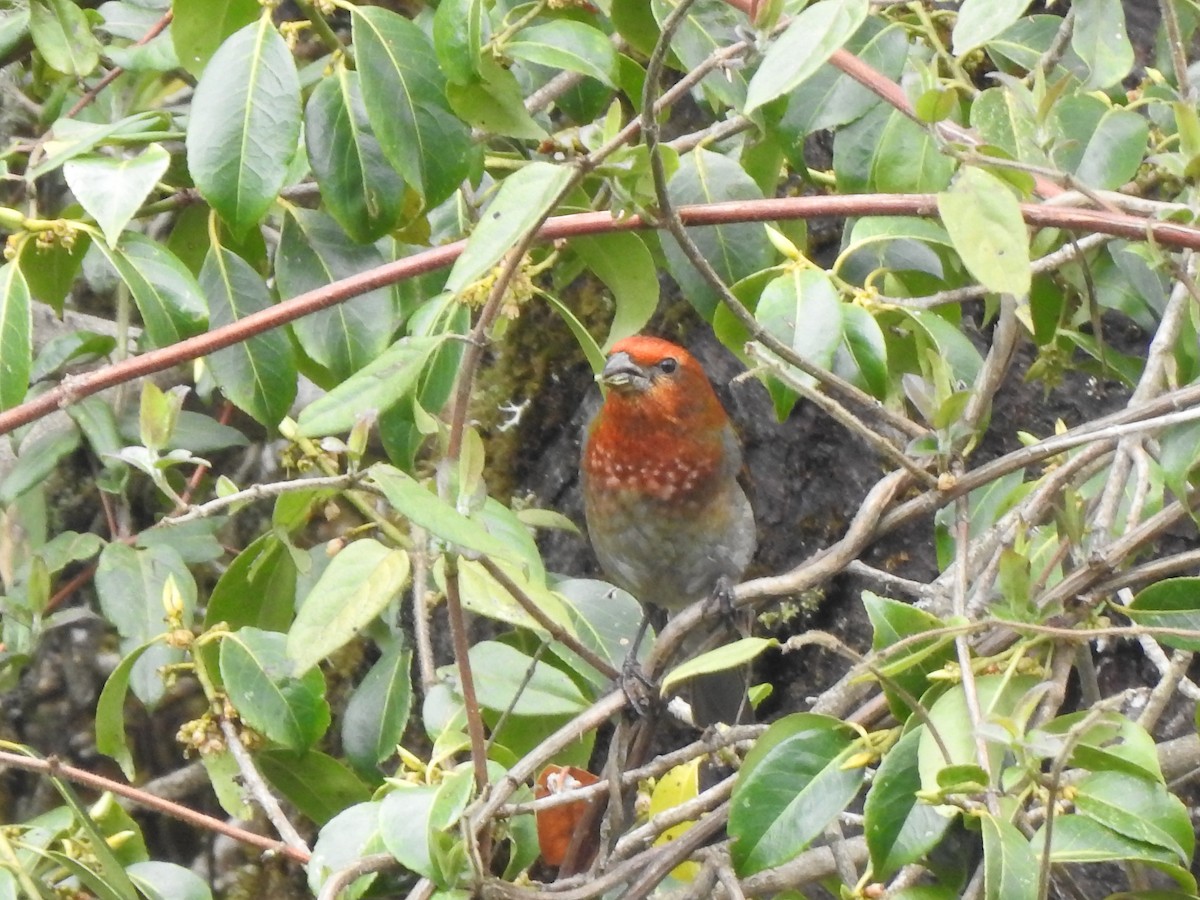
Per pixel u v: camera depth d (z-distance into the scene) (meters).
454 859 4.75
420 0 10.17
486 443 10.71
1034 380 9.02
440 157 6.14
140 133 6.41
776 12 4.59
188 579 7.43
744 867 5.00
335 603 4.70
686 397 8.12
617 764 5.68
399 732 7.03
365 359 6.81
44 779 10.88
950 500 5.64
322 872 5.02
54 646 10.78
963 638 4.94
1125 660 8.97
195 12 6.33
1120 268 7.10
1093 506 6.96
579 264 8.08
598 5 6.91
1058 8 9.04
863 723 5.44
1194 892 4.90
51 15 7.44
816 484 9.98
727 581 7.76
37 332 9.44
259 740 6.46
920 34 7.31
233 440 8.34
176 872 6.16
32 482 7.86
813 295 5.76
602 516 8.46
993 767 4.70
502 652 6.29
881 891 5.23
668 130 10.36
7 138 9.81
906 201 5.53
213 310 6.87
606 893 6.05
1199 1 7.60
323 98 6.31
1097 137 6.41
